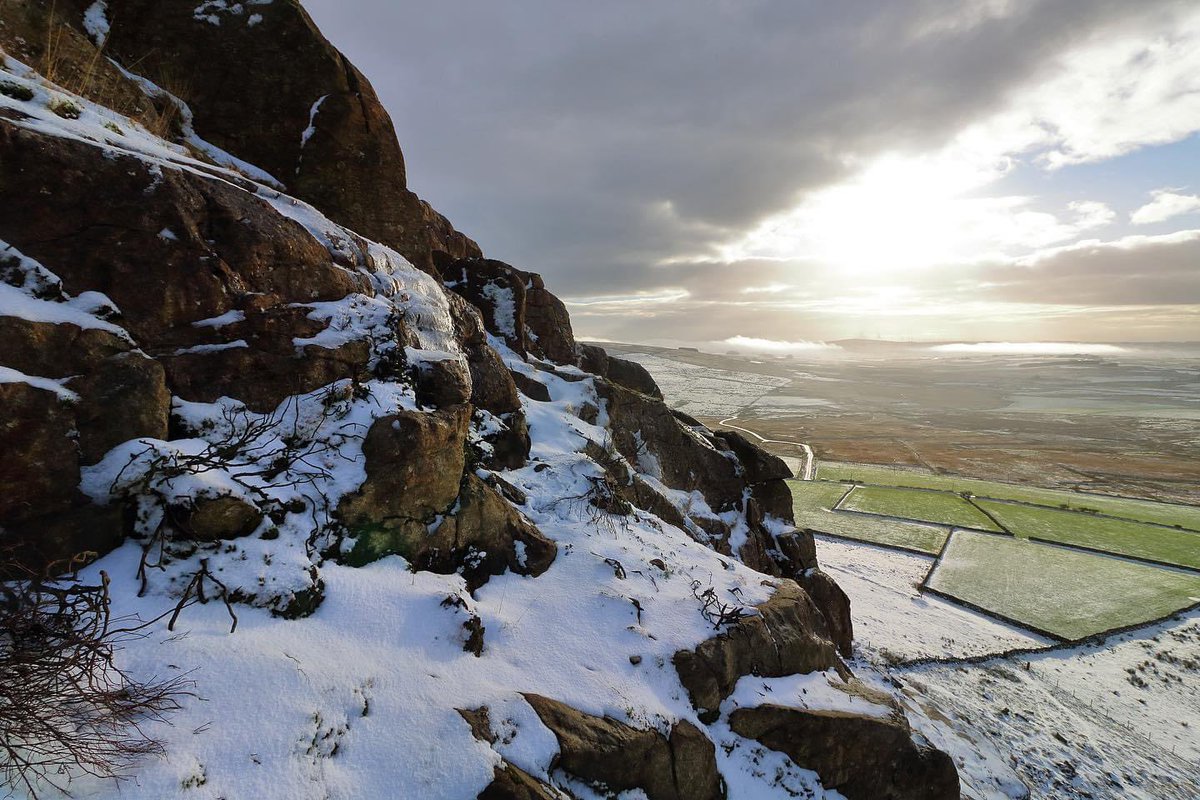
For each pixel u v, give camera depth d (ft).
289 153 41.19
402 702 18.45
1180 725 76.23
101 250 21.27
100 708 13.55
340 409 25.82
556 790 18.58
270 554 20.18
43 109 23.15
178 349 23.06
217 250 24.98
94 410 19.24
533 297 73.31
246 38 38.63
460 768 17.13
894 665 83.35
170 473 19.35
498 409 44.24
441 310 40.88
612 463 49.21
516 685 21.53
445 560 26.09
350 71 42.06
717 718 26.58
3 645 12.92
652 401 62.85
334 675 18.11
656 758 22.15
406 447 25.03
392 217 46.73
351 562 22.75
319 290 29.25
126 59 36.09
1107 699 82.48
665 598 30.19
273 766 15.10
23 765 11.94
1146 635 107.34
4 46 27.37
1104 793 55.47
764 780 26.35
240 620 18.30
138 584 17.80
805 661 32.53
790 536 67.21
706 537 54.13
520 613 25.66
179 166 24.59
